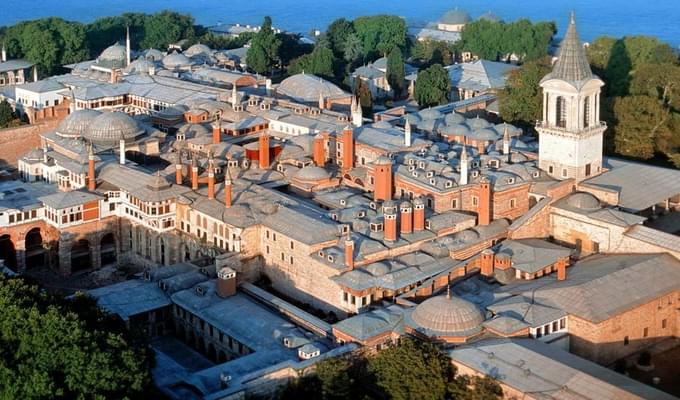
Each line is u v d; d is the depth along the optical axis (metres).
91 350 172.38
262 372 190.88
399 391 185.12
